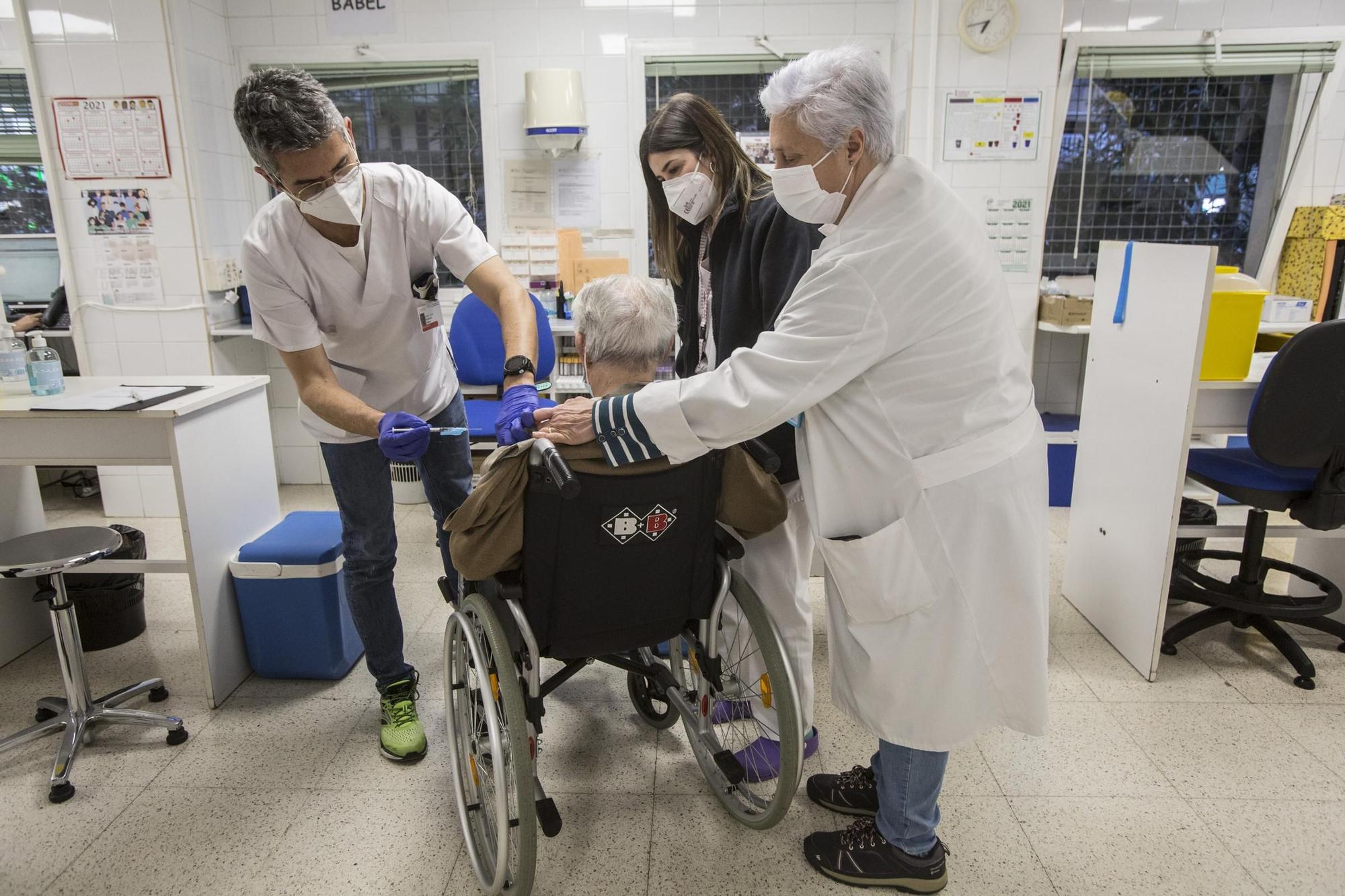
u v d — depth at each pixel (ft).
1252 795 6.16
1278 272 13.08
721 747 5.72
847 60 4.18
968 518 4.39
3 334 7.97
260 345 13.23
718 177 5.46
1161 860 5.54
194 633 8.91
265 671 7.90
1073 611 9.21
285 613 7.68
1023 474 4.51
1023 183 11.60
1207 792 6.20
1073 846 5.68
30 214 13.14
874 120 4.18
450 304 13.44
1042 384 13.39
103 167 11.27
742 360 4.37
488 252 6.45
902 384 4.34
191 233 11.46
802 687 6.17
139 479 12.26
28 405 6.82
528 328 6.06
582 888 5.37
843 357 4.17
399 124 12.77
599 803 6.17
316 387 6.02
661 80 12.54
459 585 7.25
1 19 11.79
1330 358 6.65
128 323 11.74
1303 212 12.47
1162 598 7.50
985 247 4.55
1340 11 11.94
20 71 12.20
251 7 12.21
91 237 11.50
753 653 6.07
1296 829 5.80
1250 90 12.43
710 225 5.80
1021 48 11.15
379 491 6.63
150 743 6.95
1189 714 7.23
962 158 11.52
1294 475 7.62
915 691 4.62
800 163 4.29
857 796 5.91
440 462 6.98
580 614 4.96
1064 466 12.39
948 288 4.22
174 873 5.52
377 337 6.40
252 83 4.85
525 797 4.59
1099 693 7.57
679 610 5.23
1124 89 12.50
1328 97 12.10
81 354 11.87
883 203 4.27
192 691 7.76
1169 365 7.29
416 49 12.26
